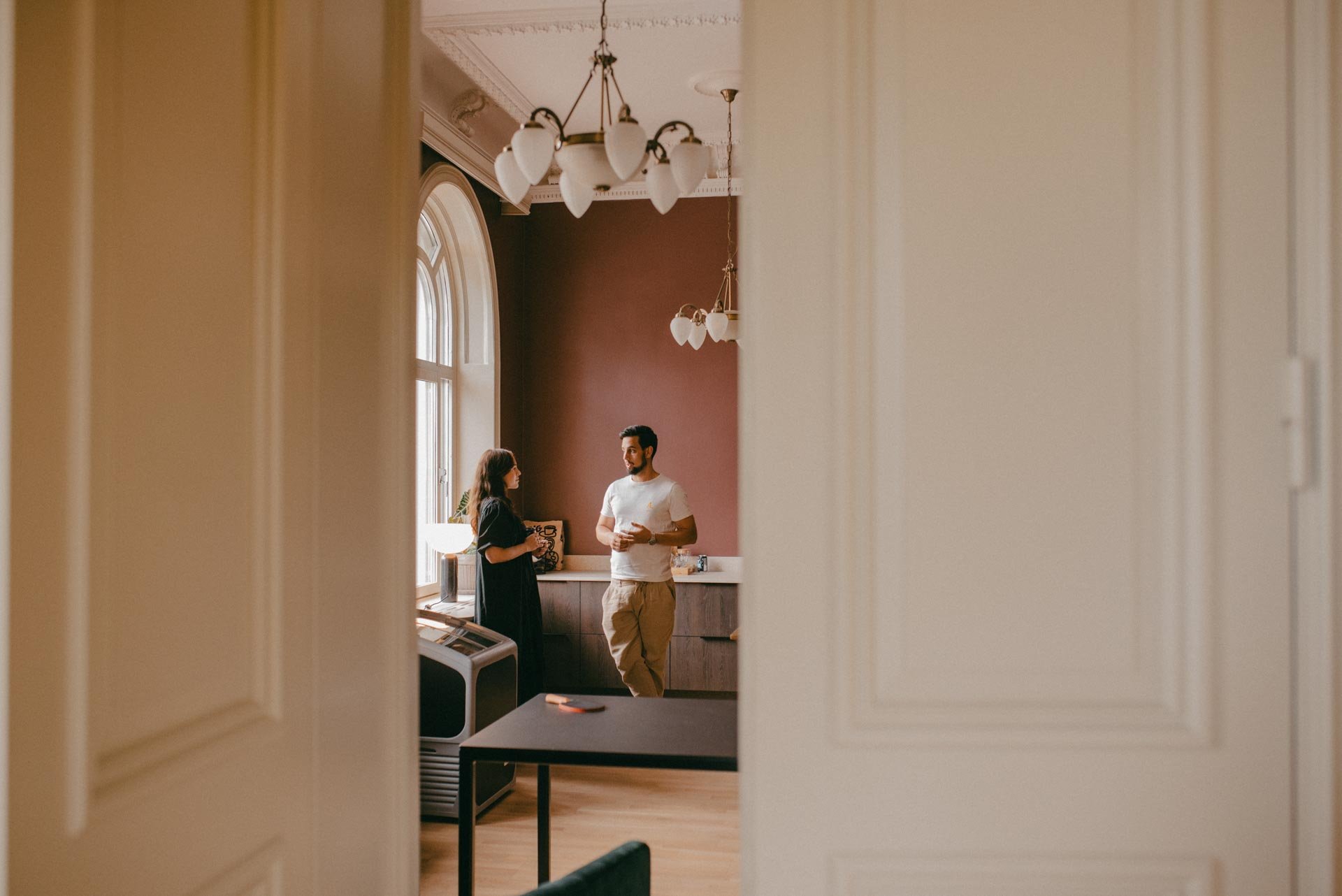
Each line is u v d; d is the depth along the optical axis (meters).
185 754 1.12
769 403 1.31
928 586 1.29
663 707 2.90
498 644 4.17
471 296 6.14
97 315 1.00
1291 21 1.25
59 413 0.95
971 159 1.30
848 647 1.30
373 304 1.59
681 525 4.84
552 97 5.25
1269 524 1.25
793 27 1.32
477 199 5.83
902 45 1.31
